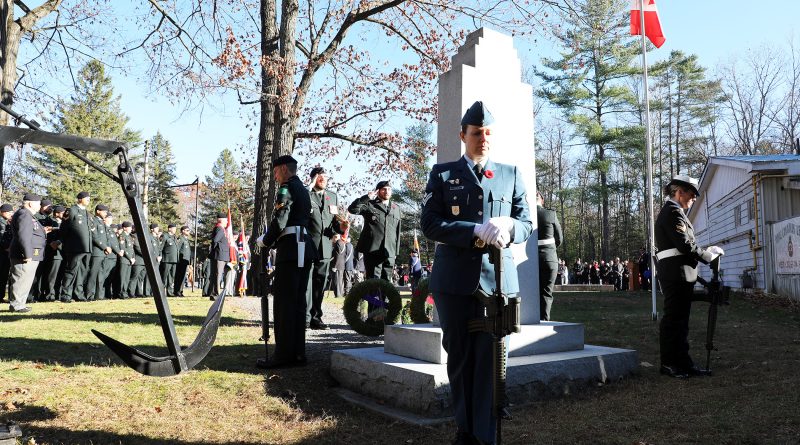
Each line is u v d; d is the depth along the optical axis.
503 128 5.87
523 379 4.54
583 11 16.89
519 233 3.13
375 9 17.02
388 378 4.57
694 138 53.38
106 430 3.76
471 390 3.20
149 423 3.93
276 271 5.69
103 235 13.99
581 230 64.69
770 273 17.73
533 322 5.68
